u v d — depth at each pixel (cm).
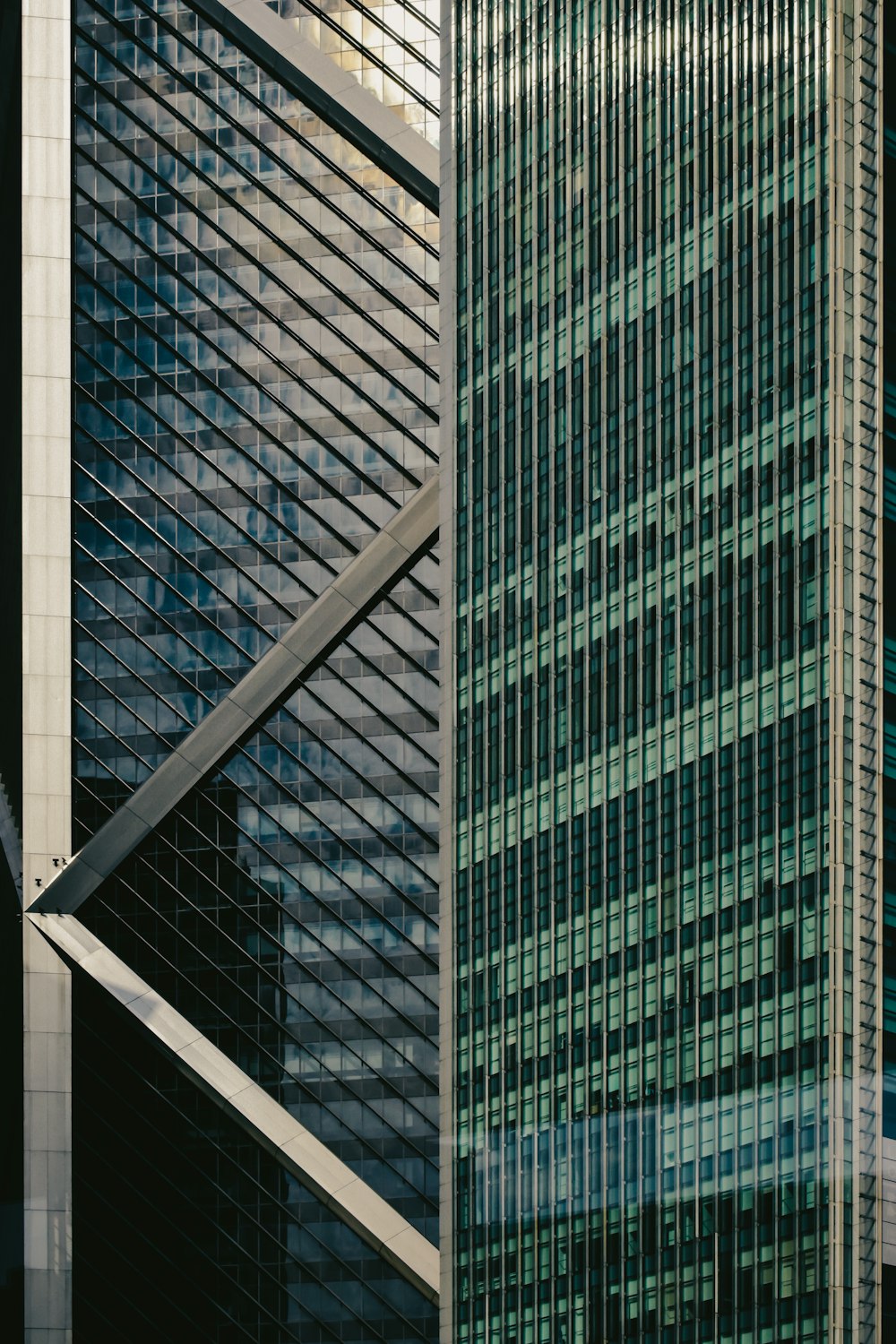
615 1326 10288
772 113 9800
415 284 13775
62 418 13938
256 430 13862
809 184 9519
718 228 10162
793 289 9588
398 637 13600
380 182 13838
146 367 13975
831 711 9088
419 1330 13112
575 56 11475
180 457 13912
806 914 9169
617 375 10931
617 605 10788
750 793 9594
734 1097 9525
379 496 13712
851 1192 8781
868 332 9200
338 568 13700
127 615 13838
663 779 10300
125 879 13612
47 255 14000
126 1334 13338
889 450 9219
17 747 14462
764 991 9375
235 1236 13288
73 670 13825
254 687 13538
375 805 13525
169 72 14062
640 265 10800
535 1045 11206
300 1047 13362
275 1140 13188
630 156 10931
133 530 13912
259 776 13612
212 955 13475
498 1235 11400
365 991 13375
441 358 12762
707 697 9981
